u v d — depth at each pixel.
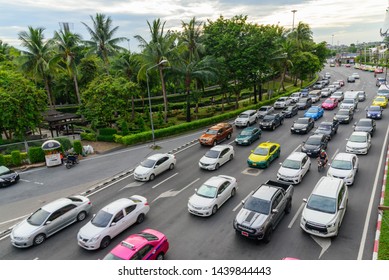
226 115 41.72
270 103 51.81
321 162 21.02
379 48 120.69
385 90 47.28
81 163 28.05
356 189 18.08
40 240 14.84
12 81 32.28
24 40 39.62
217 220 15.81
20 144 30.09
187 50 43.47
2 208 19.56
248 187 19.64
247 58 43.62
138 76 39.44
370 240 13.12
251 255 12.73
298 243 13.33
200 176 22.25
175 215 16.69
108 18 45.47
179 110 51.56
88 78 50.69
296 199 17.44
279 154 25.06
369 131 27.83
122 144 33.28
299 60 65.94
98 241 13.71
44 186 22.92
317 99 50.25
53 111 38.97
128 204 15.46
